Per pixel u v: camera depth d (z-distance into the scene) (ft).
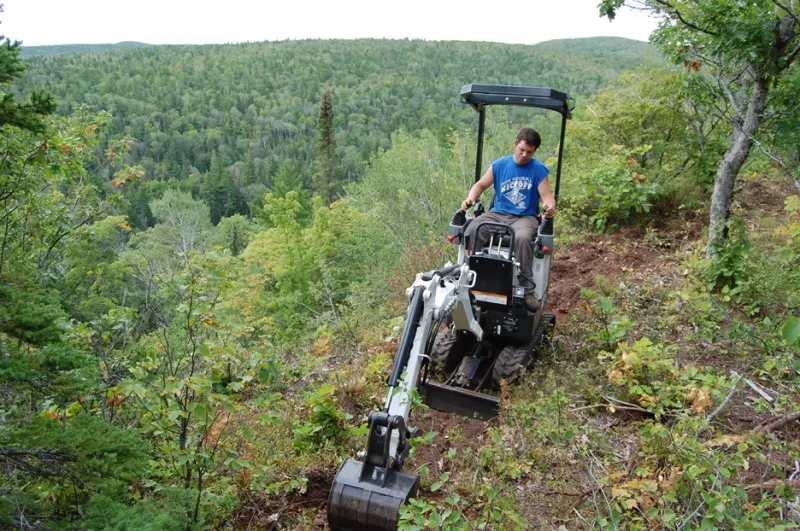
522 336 17.99
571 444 15.20
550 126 74.28
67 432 10.19
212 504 12.46
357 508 11.29
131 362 15.70
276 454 15.05
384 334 24.32
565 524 13.07
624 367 17.19
